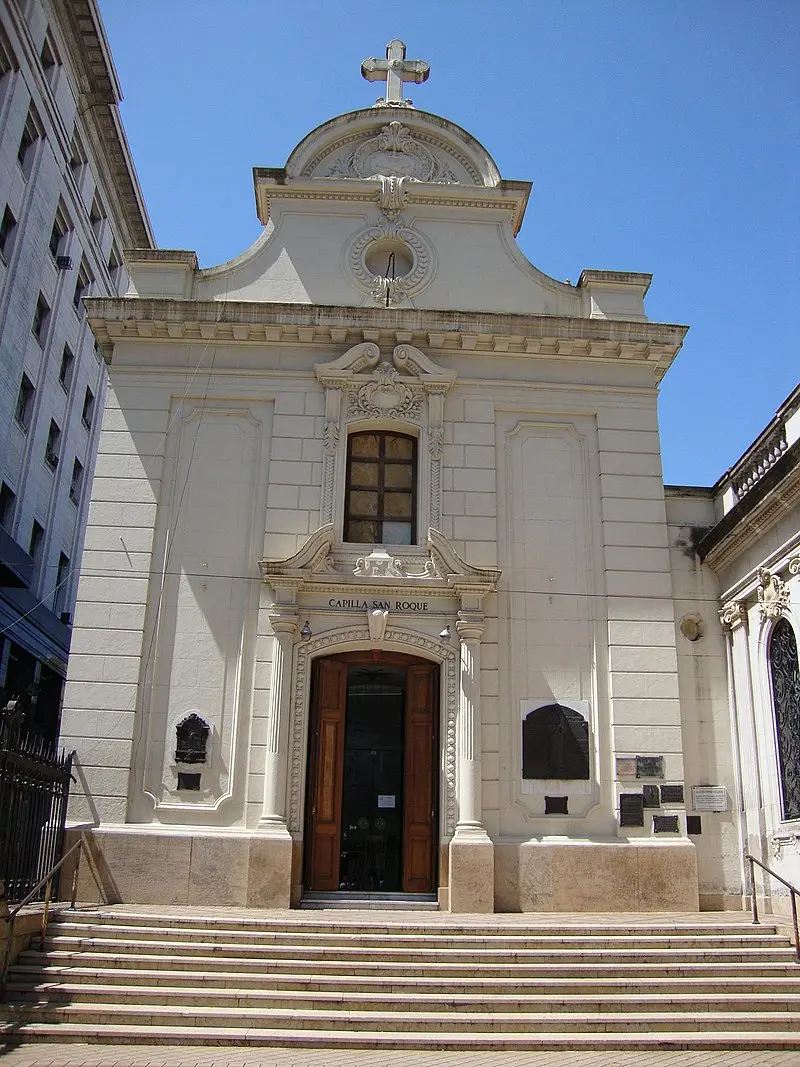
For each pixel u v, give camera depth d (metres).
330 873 15.27
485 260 18.47
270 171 18.62
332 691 16.05
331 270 18.22
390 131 19.22
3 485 27.53
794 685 14.62
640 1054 9.88
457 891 14.53
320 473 16.78
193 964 11.26
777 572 15.05
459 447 17.11
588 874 14.92
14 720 12.39
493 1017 10.42
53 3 29.59
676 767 15.64
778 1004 10.84
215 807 15.03
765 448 16.05
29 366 29.23
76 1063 8.99
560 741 15.70
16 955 11.25
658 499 17.08
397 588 16.09
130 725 15.34
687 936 12.57
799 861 13.98
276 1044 9.87
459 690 15.62
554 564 16.67
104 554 16.22
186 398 17.22
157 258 17.98
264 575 15.85
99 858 14.62
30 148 29.02
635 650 16.19
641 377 17.77
